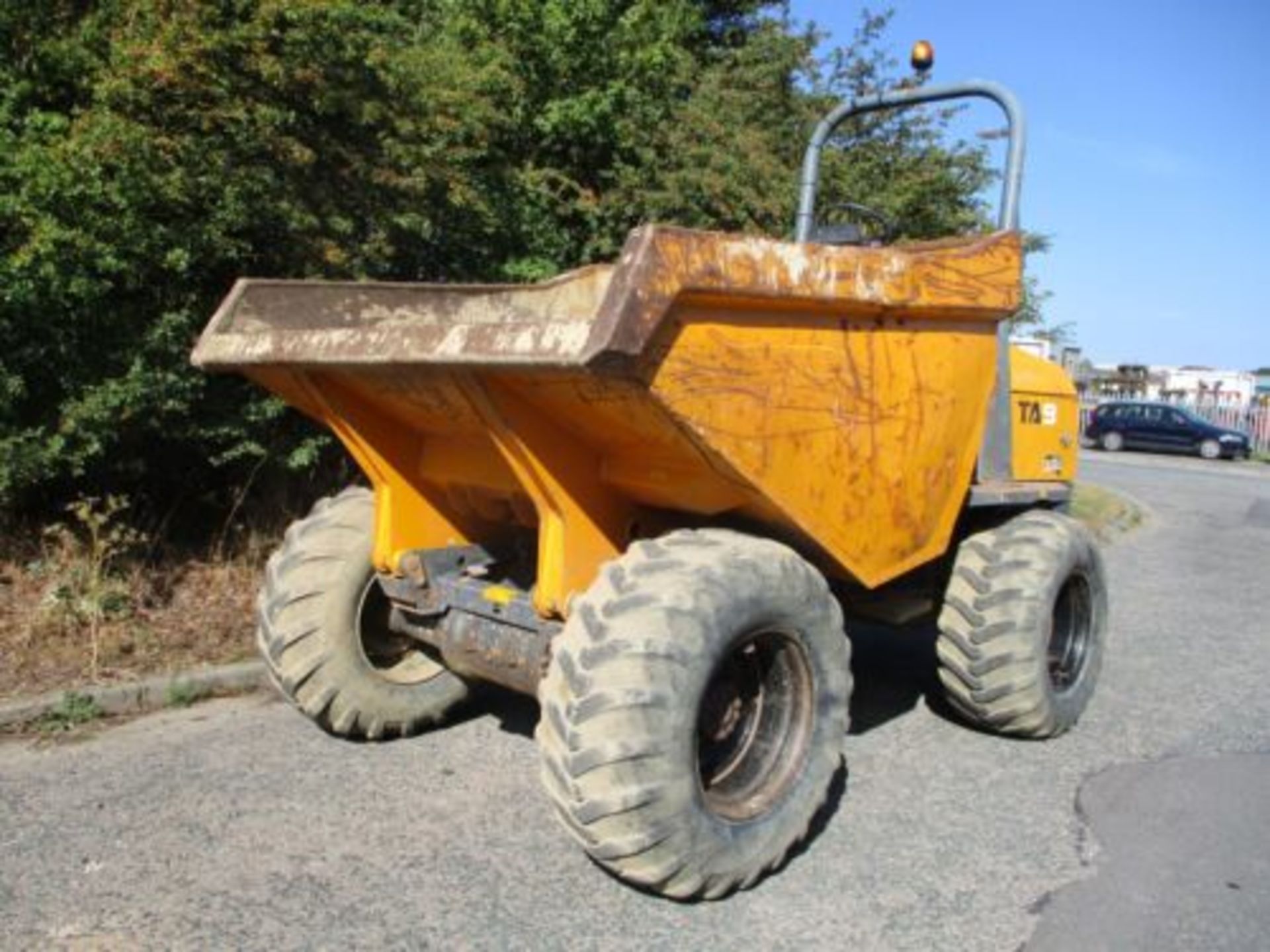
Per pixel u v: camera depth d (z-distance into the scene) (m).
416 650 4.56
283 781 4.17
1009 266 4.29
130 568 6.18
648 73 10.42
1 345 5.55
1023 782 4.43
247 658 5.43
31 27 5.63
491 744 4.56
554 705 3.07
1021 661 4.44
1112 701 5.62
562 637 3.15
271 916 3.22
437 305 4.44
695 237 2.88
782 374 3.26
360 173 6.75
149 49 5.45
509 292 4.55
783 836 3.44
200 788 4.09
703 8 16.77
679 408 2.96
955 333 4.07
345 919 3.22
